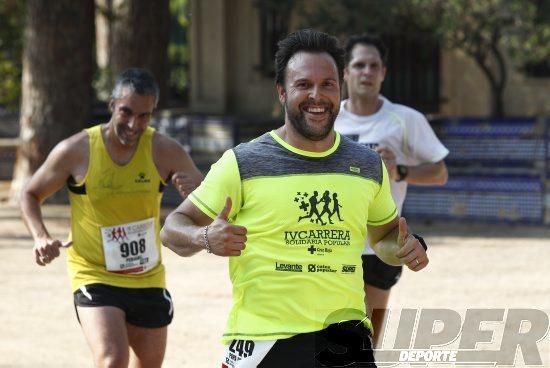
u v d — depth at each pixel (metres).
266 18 38.38
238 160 6.79
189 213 6.86
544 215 24.33
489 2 27.92
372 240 7.41
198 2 38.81
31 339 13.90
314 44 6.76
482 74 34.62
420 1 28.16
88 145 9.63
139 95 9.44
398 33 30.73
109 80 34.28
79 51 28.09
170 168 9.80
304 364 6.65
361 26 29.14
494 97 31.38
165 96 32.78
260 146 6.83
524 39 28.36
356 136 11.23
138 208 9.69
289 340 6.64
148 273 9.69
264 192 6.71
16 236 23.11
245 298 6.76
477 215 24.91
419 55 35.47
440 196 25.27
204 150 30.50
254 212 6.74
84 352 13.20
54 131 27.95
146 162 9.71
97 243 9.56
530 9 27.73
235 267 6.85
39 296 16.72
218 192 6.79
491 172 24.73
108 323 9.19
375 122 11.23
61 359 12.85
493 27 28.53
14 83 33.06
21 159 28.36
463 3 27.91
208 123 30.42
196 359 12.71
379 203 7.14
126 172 9.63
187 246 6.62
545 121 24.14
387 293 10.85
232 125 30.08
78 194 9.66
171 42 52.22
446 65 35.12
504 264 19.22
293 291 6.67
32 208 9.73
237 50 38.88
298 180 6.73
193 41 39.09
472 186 24.92
